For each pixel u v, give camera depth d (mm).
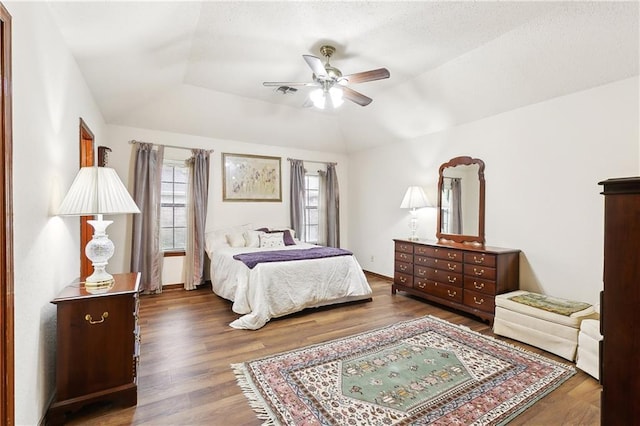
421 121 4340
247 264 3389
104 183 1895
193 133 4762
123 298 1844
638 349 784
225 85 3885
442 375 2199
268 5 2262
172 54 2885
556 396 1956
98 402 1808
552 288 3145
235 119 4688
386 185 5348
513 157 3475
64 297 1726
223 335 2910
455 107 3809
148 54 2697
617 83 2662
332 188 6008
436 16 2408
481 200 3787
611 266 832
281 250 4227
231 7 2281
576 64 2695
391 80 3672
